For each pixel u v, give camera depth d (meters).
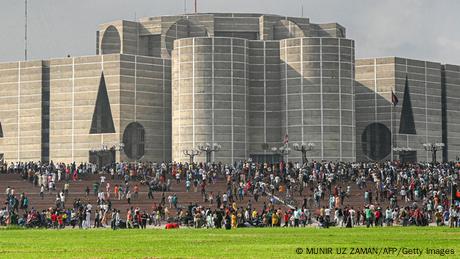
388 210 133.12
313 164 197.50
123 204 163.75
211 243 83.81
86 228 130.25
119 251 73.81
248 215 133.38
